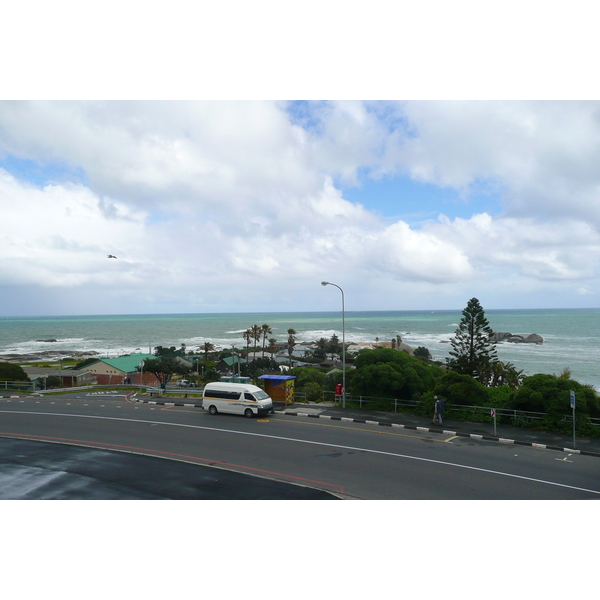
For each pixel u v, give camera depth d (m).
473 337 51.16
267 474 16.98
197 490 15.08
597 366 106.38
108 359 80.88
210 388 29.70
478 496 14.82
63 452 19.59
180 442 21.62
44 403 34.09
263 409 28.06
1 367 55.75
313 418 27.98
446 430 24.14
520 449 20.77
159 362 70.69
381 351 33.91
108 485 15.41
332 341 144.75
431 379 33.50
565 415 23.61
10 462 18.02
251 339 198.12
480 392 27.17
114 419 27.34
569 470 17.73
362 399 31.14
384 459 18.98
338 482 16.14
